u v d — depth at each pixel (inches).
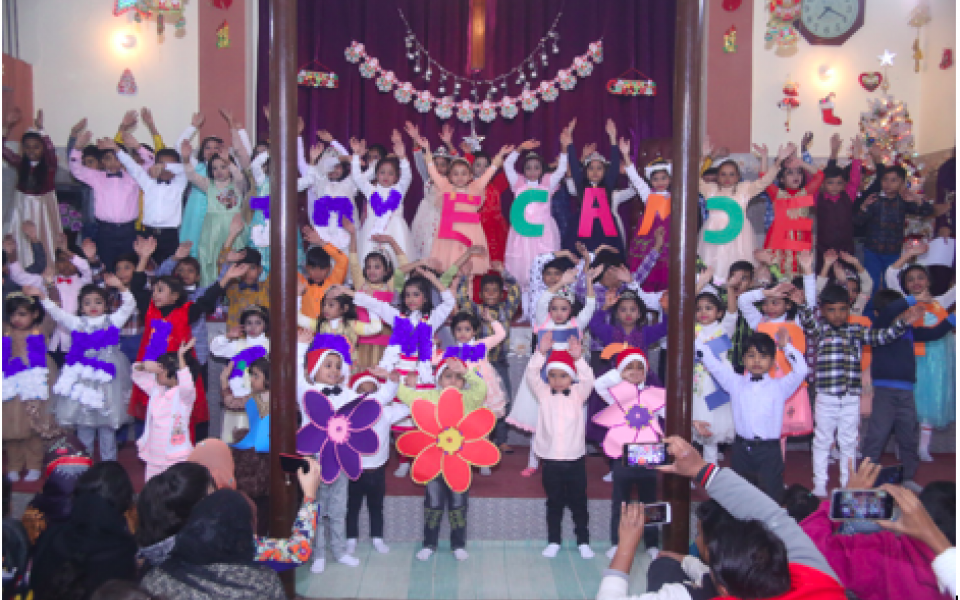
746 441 150.2
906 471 170.1
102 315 162.9
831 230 217.3
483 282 183.0
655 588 91.0
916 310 156.2
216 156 210.5
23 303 159.5
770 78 259.8
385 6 258.2
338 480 144.1
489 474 171.8
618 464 150.6
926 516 77.5
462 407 146.9
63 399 158.4
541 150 262.8
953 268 208.7
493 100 261.7
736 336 172.9
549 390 152.0
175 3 245.3
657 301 184.4
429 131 262.2
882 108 237.5
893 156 233.1
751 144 259.6
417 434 146.7
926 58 256.1
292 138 115.7
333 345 154.6
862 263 224.4
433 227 227.1
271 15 115.2
